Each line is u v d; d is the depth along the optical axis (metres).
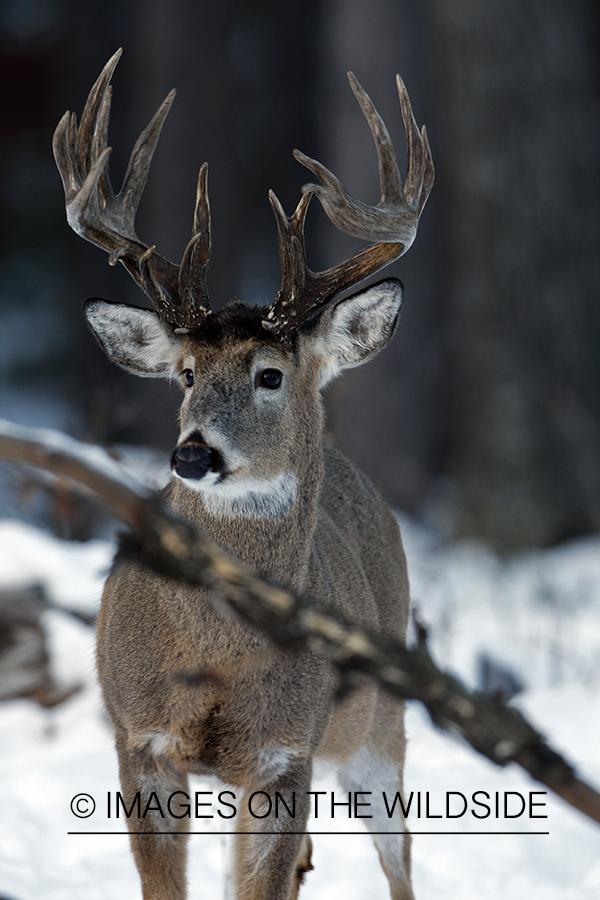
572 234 22.69
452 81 23.11
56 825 9.45
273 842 6.94
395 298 7.84
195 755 6.88
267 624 2.65
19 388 39.75
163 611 6.77
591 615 17.09
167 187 30.98
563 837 9.43
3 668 12.66
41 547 13.28
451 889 8.66
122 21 38.56
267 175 42.06
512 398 22.39
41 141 41.47
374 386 25.45
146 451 17.00
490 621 16.25
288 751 6.95
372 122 7.62
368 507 9.23
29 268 41.28
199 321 7.36
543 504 22.00
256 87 42.22
